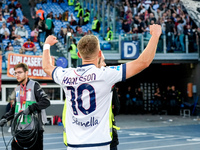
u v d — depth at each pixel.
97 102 2.85
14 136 5.04
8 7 24.12
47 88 18.05
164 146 10.15
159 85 26.80
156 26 2.81
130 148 9.80
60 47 18.61
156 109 24.64
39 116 5.29
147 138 12.14
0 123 5.34
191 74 23.08
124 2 24.89
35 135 5.22
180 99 23.67
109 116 2.90
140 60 2.78
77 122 2.88
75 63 18.23
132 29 23.19
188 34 21.48
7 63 17.17
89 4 24.91
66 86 2.96
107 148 2.85
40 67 17.48
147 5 25.31
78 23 23.75
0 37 19.91
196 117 21.67
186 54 21.55
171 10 23.95
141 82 26.80
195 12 22.16
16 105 5.46
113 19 22.45
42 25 19.64
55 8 25.64
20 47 18.98
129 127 16.22
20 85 5.51
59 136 13.13
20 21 22.58
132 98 24.28
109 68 2.87
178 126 16.67
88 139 2.80
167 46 21.28
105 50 19.97
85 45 2.91
